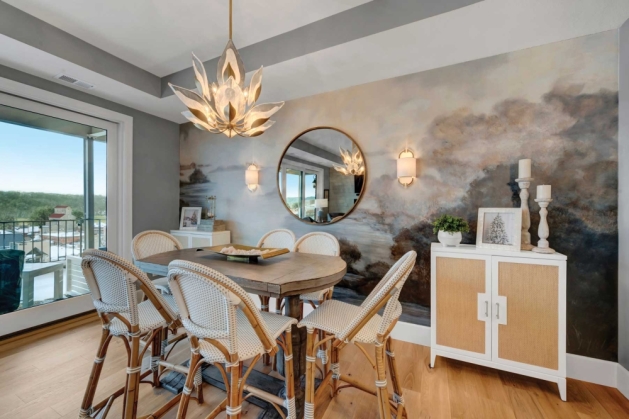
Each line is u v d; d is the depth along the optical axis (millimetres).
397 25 1796
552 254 1724
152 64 2645
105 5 1857
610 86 1831
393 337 2473
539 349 1744
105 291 1337
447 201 2312
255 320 1087
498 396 1714
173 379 1787
